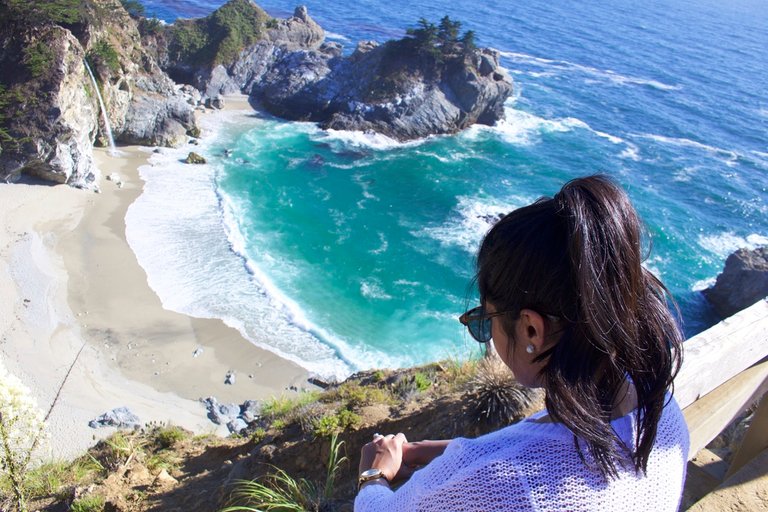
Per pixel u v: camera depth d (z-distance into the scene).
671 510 1.60
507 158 70.69
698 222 60.34
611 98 94.56
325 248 50.31
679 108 93.38
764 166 73.88
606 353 1.52
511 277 1.58
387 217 56.16
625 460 1.55
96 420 31.75
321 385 36.03
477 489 1.51
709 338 3.38
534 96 91.56
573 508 1.47
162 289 42.81
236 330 39.72
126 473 10.84
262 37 81.38
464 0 158.75
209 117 73.00
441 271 48.75
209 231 50.38
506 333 1.68
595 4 183.38
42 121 51.53
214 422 32.66
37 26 55.12
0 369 7.39
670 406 1.81
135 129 63.00
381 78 73.94
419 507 1.59
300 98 76.19
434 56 73.75
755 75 118.25
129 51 65.12
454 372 11.24
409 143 71.69
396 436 2.27
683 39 149.50
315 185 60.44
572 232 1.51
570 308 1.53
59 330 38.25
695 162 73.56
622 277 1.53
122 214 50.94
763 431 3.26
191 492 9.34
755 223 61.22
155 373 35.97
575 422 1.49
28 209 49.16
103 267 44.31
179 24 81.88
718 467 3.87
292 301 43.41
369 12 134.38
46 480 11.55
